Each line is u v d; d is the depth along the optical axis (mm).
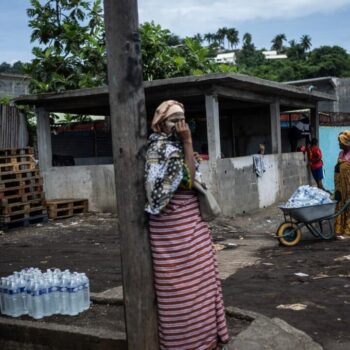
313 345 4422
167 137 3748
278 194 14750
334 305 5512
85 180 13273
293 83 29062
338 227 9570
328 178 19328
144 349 3844
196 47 16125
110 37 3725
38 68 15195
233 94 12398
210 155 11711
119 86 3721
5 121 13406
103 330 4355
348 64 57906
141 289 3818
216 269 3943
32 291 4879
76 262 8211
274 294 6016
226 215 11930
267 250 8758
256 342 4289
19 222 11867
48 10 15680
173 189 3629
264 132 16922
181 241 3715
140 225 3787
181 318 3721
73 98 12969
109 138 18922
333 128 19656
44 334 4461
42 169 13719
